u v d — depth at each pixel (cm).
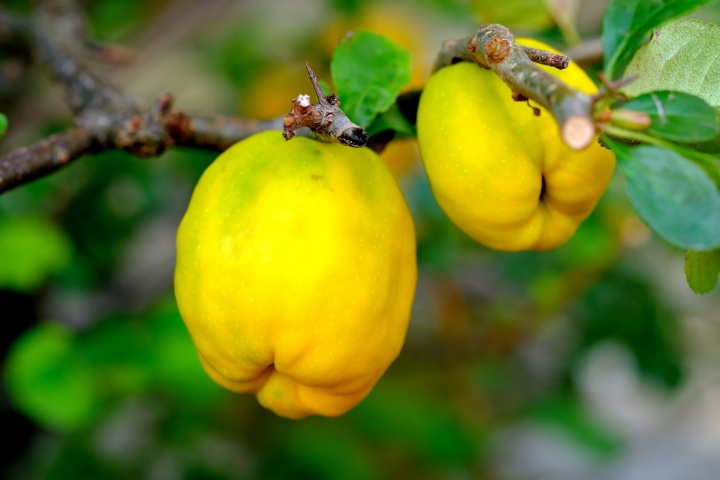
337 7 78
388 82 46
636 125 40
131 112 52
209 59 87
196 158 73
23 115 74
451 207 45
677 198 40
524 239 45
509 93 44
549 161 44
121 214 73
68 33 59
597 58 52
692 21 44
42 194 65
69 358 58
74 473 65
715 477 113
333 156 44
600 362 119
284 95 78
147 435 67
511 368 89
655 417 123
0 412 72
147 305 68
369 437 79
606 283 80
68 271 69
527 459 108
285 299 43
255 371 45
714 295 89
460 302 84
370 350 44
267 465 72
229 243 43
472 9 58
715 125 41
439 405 81
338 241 43
